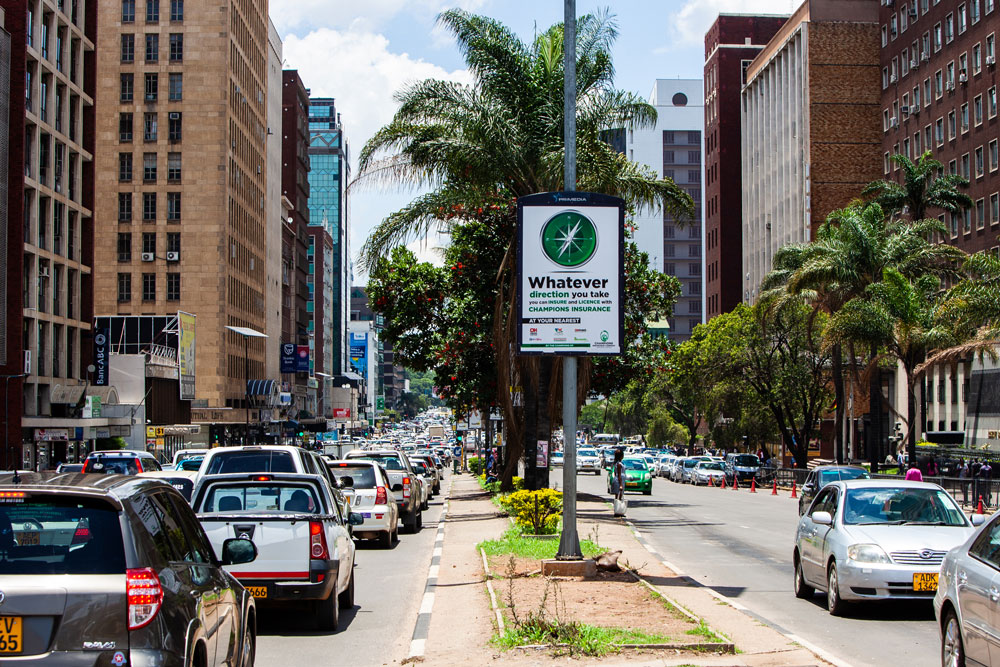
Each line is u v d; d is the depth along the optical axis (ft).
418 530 89.61
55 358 181.47
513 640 34.01
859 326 140.67
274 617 43.47
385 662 34.06
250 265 322.14
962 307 135.03
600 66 95.55
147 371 219.41
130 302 279.90
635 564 58.08
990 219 222.48
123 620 18.99
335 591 39.91
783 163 341.41
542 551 61.77
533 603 42.57
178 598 20.56
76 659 18.69
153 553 20.34
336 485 58.80
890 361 201.67
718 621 39.22
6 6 161.99
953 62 244.63
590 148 92.12
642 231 576.61
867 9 314.76
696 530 89.76
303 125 466.70
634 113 95.91
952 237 239.91
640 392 338.34
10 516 19.72
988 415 188.24
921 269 156.87
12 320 159.53
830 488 48.78
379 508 71.82
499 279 108.47
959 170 239.91
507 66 94.79
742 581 55.42
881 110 303.07
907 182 186.91
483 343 130.93
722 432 254.47
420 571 59.72
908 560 41.75
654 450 317.83
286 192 439.22
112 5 284.00
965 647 27.58
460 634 37.19
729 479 212.02
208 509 40.88
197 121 282.36
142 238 281.33
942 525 45.03
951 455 167.02
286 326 409.28
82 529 19.63
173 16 284.41
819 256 160.66
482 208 114.83
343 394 568.00
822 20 313.94
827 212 310.24
